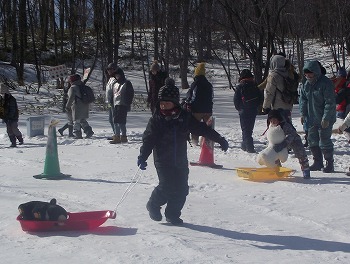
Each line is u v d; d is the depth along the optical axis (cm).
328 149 1030
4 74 3475
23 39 3381
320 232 653
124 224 678
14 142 1493
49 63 3806
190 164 1121
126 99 1480
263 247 587
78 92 1602
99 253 557
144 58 4031
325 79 1007
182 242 590
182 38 3403
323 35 4431
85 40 4053
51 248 579
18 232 645
